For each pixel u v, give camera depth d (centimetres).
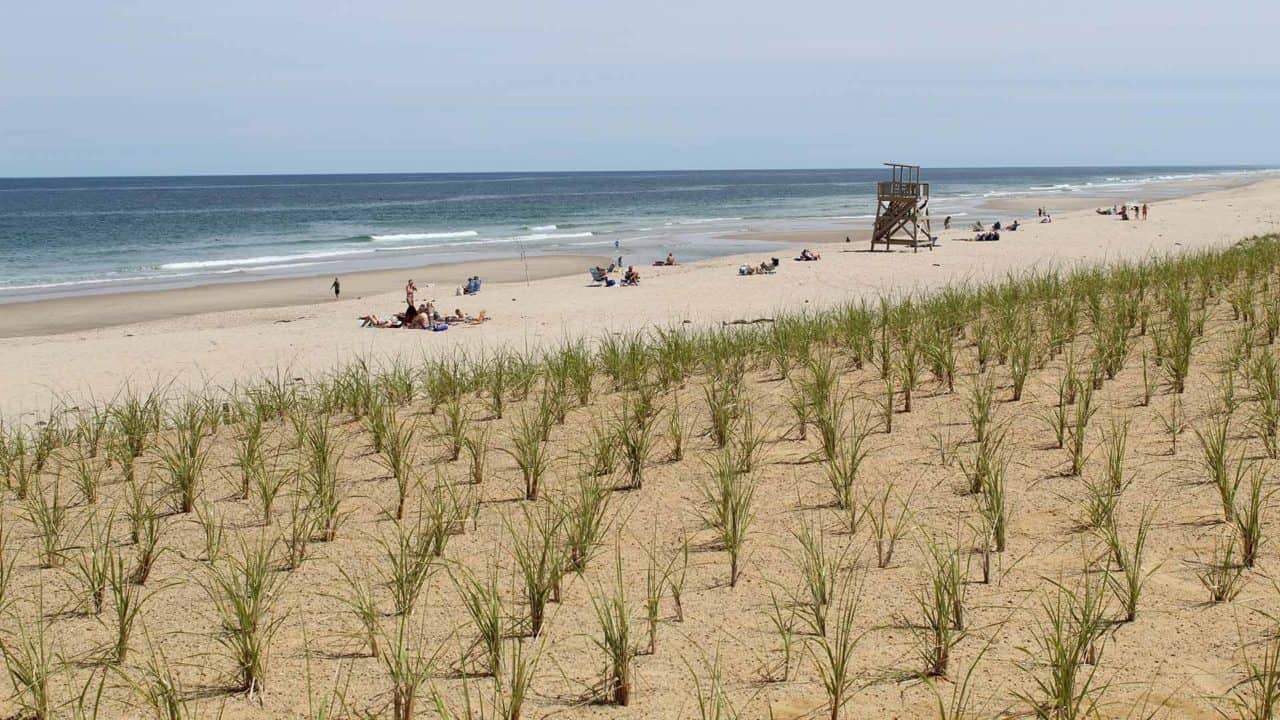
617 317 2333
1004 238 4103
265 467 754
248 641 428
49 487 746
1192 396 763
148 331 2428
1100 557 500
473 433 835
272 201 12681
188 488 668
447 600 503
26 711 400
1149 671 391
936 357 892
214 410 1006
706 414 845
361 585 526
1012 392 828
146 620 491
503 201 11994
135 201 12794
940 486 625
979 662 410
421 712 392
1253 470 593
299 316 2627
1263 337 929
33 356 1986
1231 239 3594
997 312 1197
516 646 449
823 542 550
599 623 471
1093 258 3147
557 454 759
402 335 2162
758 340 1161
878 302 2297
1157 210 5728
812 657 425
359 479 723
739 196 12575
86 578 547
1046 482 614
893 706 380
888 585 491
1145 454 646
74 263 4509
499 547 570
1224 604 439
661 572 527
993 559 510
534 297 2816
